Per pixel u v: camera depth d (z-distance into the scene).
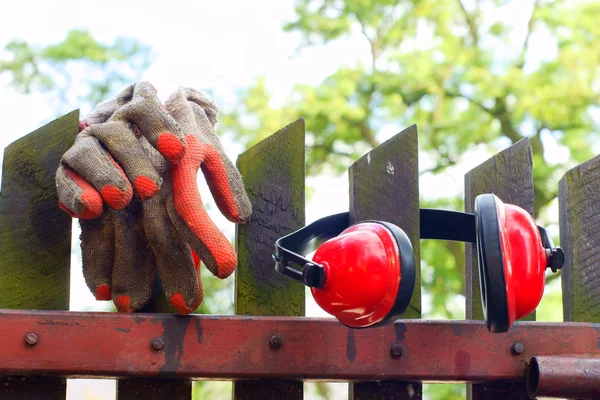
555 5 7.81
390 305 1.56
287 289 1.96
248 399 1.88
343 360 1.82
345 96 7.68
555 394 1.78
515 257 1.64
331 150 7.78
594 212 2.07
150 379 1.85
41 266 1.88
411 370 1.83
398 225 1.99
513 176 2.07
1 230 1.87
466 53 7.68
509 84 7.42
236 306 1.93
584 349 1.89
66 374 1.75
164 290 1.78
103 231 1.79
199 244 1.67
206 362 1.78
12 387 1.79
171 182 1.75
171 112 1.82
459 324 1.87
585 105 7.38
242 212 1.82
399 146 2.02
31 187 1.90
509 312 1.55
